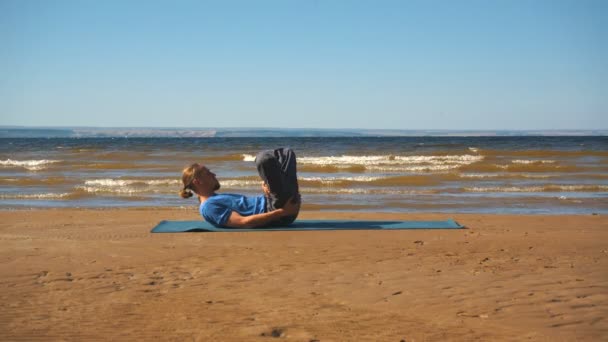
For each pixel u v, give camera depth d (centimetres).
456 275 535
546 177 1872
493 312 415
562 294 459
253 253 659
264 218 831
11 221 989
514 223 951
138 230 856
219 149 4006
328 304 443
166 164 2444
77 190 1550
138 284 510
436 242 736
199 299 459
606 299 443
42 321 402
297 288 493
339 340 360
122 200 1373
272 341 359
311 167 2200
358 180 1733
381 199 1373
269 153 820
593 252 659
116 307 436
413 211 1178
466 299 451
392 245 712
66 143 6016
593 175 1928
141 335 372
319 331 378
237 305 441
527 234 810
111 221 983
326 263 600
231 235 788
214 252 665
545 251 667
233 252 665
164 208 1223
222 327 387
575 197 1402
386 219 996
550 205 1273
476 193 1488
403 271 555
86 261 615
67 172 2091
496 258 622
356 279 524
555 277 520
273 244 719
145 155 3047
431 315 412
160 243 730
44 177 1877
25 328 386
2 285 506
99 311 426
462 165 2244
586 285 487
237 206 841
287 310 427
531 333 368
